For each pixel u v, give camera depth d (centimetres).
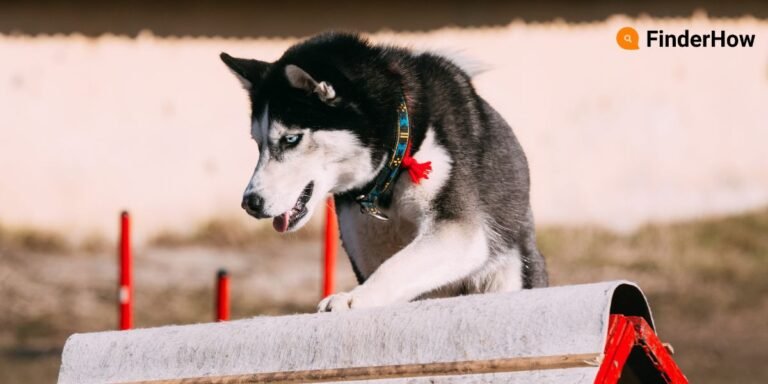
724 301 1489
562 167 1933
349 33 562
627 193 1905
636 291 410
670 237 1742
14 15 2009
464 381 389
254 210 504
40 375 1164
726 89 1941
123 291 922
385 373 405
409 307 425
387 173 526
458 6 2028
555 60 1983
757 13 1959
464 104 545
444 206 524
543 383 373
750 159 1917
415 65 545
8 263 1675
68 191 1927
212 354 447
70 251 1778
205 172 1961
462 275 523
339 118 513
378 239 555
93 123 1975
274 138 510
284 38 2061
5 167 1930
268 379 425
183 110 1988
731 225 1778
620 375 412
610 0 1989
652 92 1955
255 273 1658
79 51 2005
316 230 1827
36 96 1977
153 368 457
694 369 1223
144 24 2023
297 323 442
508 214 555
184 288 1605
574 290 398
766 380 1170
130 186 1942
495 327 396
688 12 1972
